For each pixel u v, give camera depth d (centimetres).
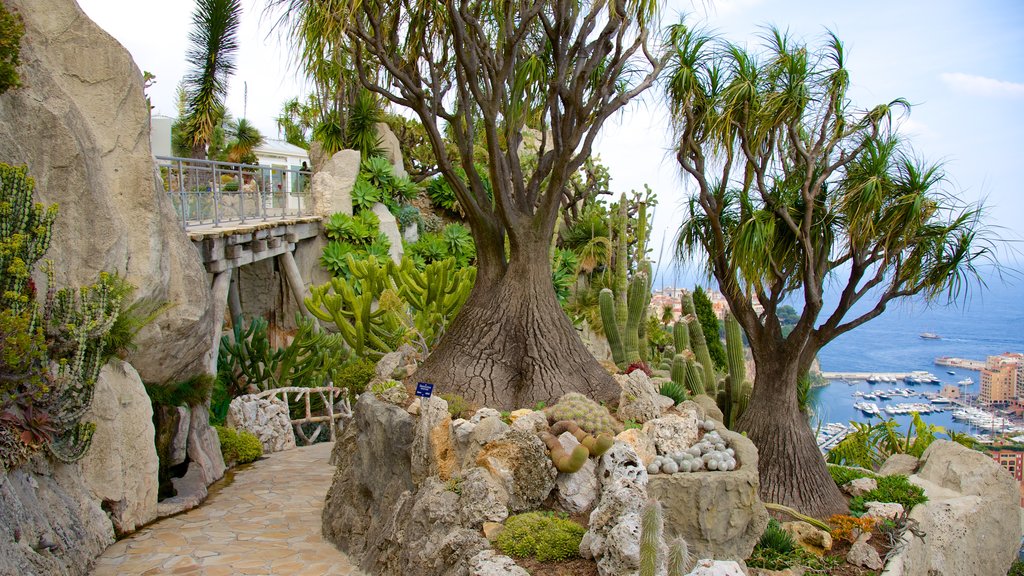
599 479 721
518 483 716
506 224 950
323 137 2459
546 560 628
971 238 920
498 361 928
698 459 762
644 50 944
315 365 1766
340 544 911
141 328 998
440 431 791
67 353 838
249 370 1706
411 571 698
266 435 1477
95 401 910
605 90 945
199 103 2381
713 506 724
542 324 946
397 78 958
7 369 739
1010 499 1094
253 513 1055
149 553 877
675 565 445
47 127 878
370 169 2455
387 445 861
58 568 744
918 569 902
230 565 842
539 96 1076
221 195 1531
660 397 897
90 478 905
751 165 962
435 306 1488
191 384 1205
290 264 1928
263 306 2128
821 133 945
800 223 980
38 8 941
